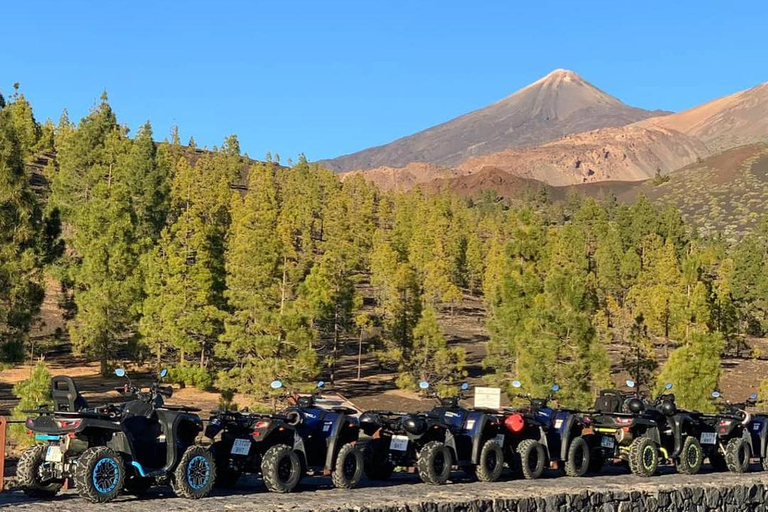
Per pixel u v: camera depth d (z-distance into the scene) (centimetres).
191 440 1377
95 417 1259
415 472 1839
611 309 8312
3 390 4559
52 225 4028
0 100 3891
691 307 5997
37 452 1317
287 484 1406
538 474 1727
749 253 10588
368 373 6538
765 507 1839
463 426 1648
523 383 4138
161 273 5375
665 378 4147
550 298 4231
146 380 5191
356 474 1506
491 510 1416
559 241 10200
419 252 10612
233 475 1509
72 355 5975
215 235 5834
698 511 1706
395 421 1623
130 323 5384
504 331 4978
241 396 4947
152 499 1309
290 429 1456
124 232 5572
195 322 5181
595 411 1925
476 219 18000
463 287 12412
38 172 12306
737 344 8562
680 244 13588
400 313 5828
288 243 7862
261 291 4734
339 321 6325
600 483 1672
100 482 1223
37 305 3747
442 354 5541
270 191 13300
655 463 1862
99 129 8962
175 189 10400
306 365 4444
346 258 6656
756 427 2150
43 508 1189
